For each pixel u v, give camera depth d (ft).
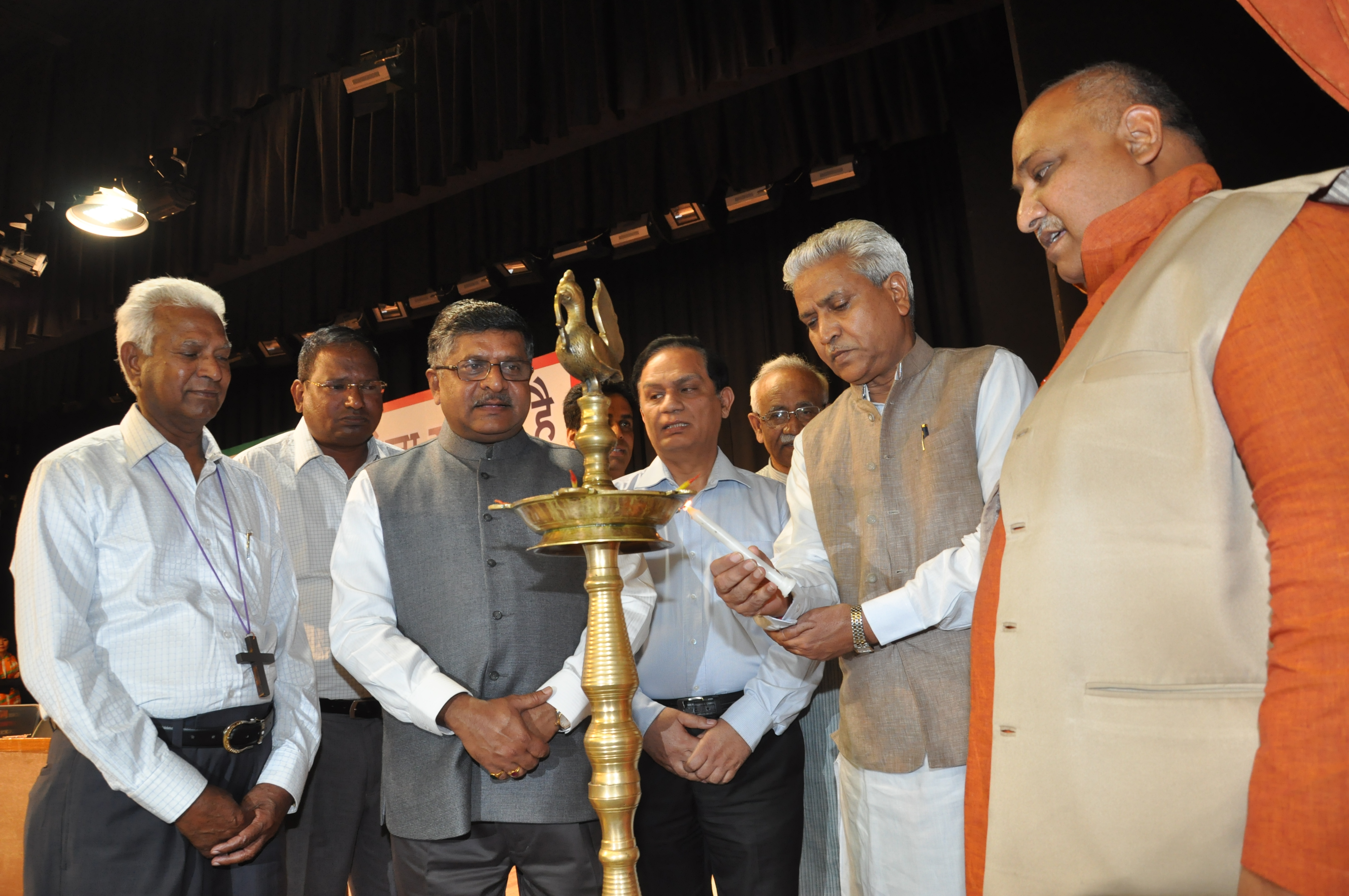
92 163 16.10
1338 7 2.98
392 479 5.92
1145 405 2.79
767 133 14.82
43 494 5.27
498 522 5.66
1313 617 2.05
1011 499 3.18
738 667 6.37
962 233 15.62
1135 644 2.69
